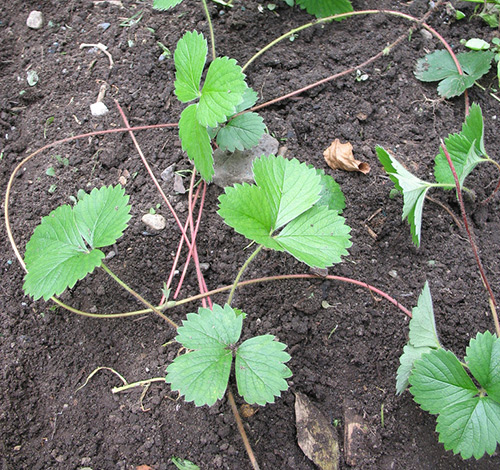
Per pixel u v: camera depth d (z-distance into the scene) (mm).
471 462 357
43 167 463
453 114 499
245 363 321
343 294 409
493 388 327
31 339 391
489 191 467
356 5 558
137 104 492
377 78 510
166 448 354
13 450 355
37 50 524
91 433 359
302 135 482
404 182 373
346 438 362
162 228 434
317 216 361
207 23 538
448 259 428
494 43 530
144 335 396
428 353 341
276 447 357
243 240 433
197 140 397
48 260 361
